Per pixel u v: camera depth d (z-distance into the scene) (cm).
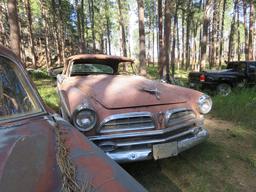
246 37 3009
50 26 3522
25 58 3045
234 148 491
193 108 403
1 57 221
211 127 623
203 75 1223
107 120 337
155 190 352
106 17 3550
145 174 392
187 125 380
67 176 118
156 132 348
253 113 698
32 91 231
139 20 1409
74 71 551
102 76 512
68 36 3884
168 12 1431
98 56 563
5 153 133
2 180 109
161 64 1534
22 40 3059
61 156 139
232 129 606
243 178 383
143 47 1401
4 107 199
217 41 3600
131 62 615
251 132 586
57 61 3400
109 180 125
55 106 706
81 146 162
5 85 211
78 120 330
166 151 359
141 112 347
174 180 376
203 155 455
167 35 1445
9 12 946
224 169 407
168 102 375
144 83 445
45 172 119
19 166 122
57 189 108
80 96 367
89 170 131
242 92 976
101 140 337
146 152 349
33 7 3250
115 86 417
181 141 375
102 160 145
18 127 179
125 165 414
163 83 487
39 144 151
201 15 3048
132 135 342
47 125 193
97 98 365
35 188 106
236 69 1254
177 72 3022
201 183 367
